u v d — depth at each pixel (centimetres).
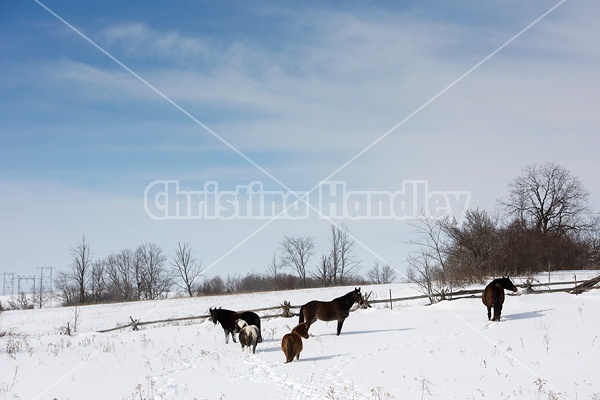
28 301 8319
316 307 2164
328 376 1384
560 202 6594
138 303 5162
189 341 2248
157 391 1298
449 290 3400
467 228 4144
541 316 2189
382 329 2256
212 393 1263
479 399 1074
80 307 5209
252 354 1812
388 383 1261
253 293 5347
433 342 1803
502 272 4059
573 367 1266
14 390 1339
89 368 1622
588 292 2800
